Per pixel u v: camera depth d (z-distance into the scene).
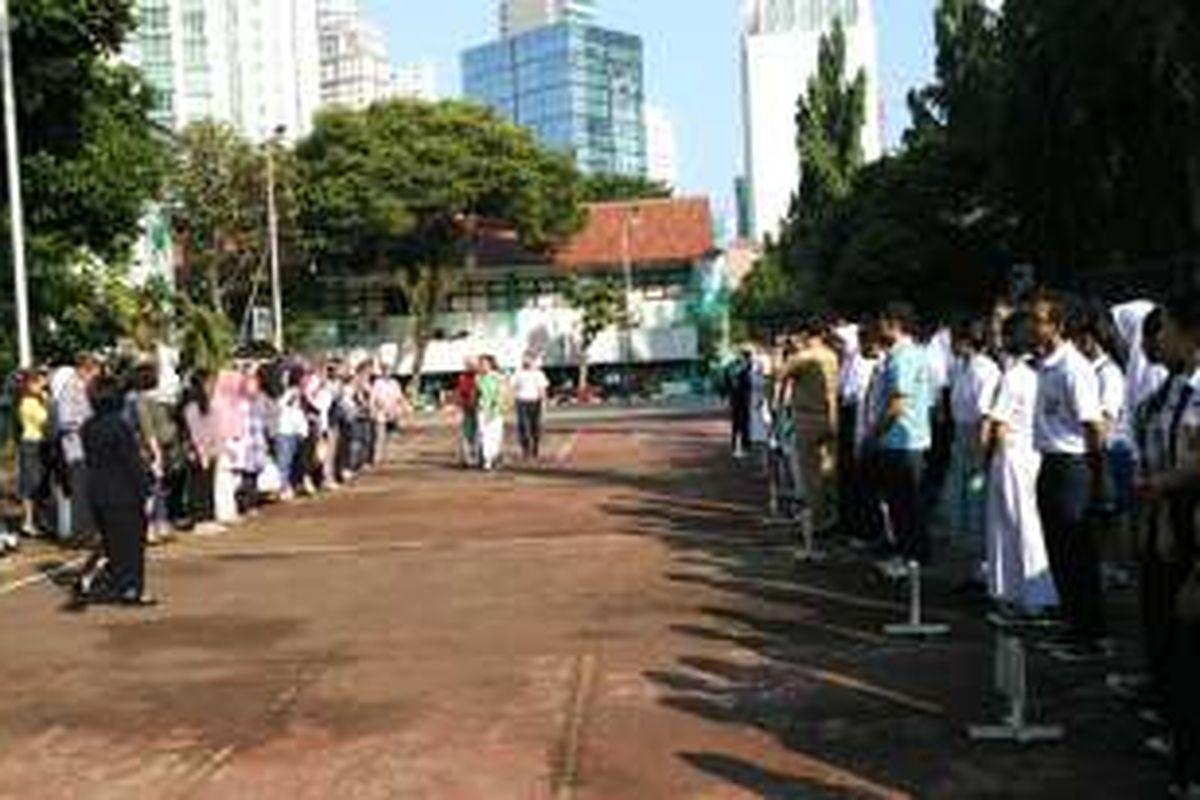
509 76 141.25
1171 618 8.15
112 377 15.12
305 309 79.44
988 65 38.00
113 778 9.12
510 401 41.06
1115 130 28.11
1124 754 8.83
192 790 8.82
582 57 137.88
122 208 30.14
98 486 14.89
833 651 11.63
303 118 77.88
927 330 18.38
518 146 77.31
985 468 11.47
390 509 22.95
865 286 44.34
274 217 61.25
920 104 50.69
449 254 80.12
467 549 18.06
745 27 118.50
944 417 15.85
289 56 76.62
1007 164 30.25
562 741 9.45
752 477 26.39
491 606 14.10
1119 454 11.48
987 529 11.45
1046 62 28.34
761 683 10.72
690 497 23.22
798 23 116.81
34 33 27.61
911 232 43.78
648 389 89.31
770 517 20.03
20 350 26.11
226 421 21.66
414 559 17.44
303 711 10.48
